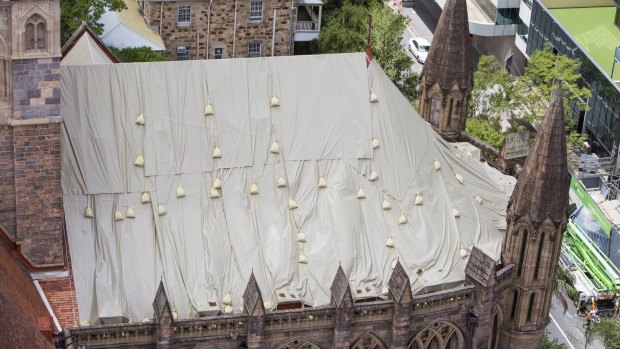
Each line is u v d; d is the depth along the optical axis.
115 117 122.56
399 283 117.38
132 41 196.38
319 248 123.00
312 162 126.25
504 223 135.00
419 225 127.50
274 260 121.25
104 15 197.25
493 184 139.12
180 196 122.19
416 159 130.50
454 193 132.25
